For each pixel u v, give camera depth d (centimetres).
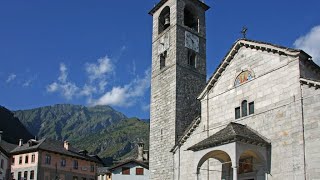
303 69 3228
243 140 3188
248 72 3716
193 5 5625
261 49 3609
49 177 9044
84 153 10438
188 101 4975
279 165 3178
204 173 3928
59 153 9419
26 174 8981
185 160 4344
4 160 8444
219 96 4025
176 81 4941
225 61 3969
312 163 2925
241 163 3512
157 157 4875
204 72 5341
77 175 9794
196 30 5581
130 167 8800
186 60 5188
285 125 3209
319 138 2920
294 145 3086
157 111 5128
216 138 3353
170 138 4728
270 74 3466
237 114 3747
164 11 5691
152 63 5534
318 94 3011
